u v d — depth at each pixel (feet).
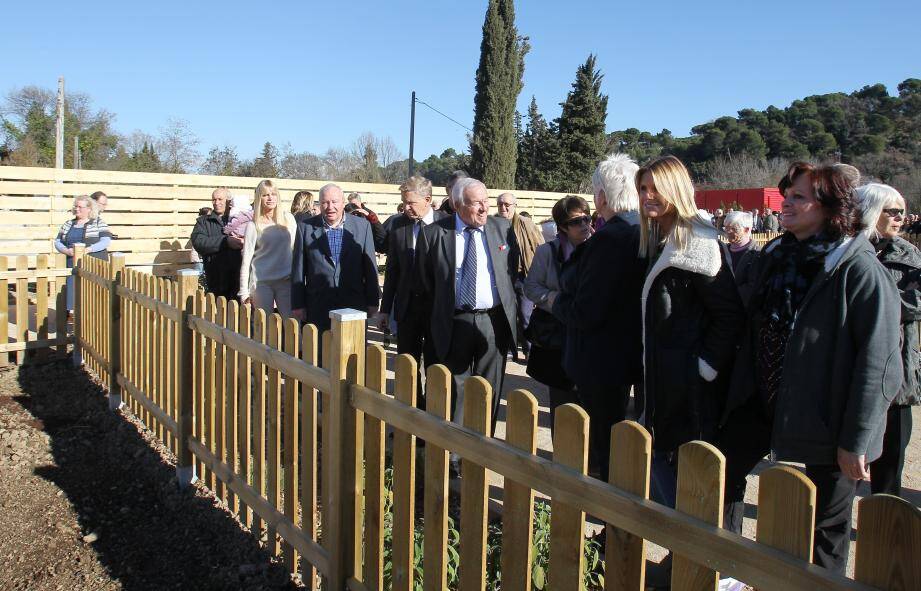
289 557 9.82
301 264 16.37
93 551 11.00
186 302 12.96
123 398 17.56
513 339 13.89
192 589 9.91
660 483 9.16
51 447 15.24
